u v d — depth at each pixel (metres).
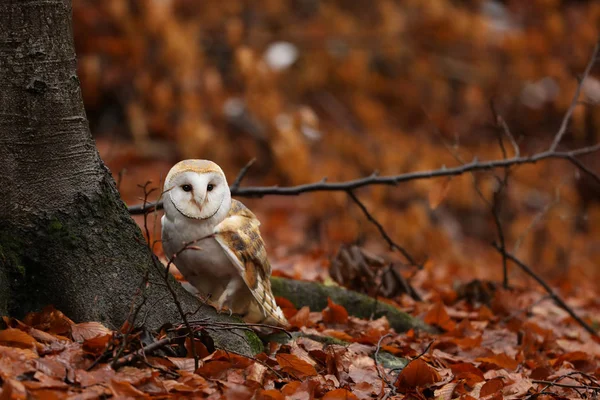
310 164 19.08
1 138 6.00
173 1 21.47
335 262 9.56
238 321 6.52
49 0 5.99
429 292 11.47
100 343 5.52
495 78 23.78
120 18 20.30
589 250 20.28
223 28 22.39
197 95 20.17
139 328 5.82
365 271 9.47
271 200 20.42
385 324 8.26
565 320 11.00
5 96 5.98
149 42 21.28
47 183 6.05
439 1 22.30
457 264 17.20
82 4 21.53
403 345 7.80
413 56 23.20
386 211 18.56
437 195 9.74
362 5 24.75
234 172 20.27
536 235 19.75
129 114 19.92
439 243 18.02
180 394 5.26
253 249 6.29
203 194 6.02
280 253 13.88
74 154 6.14
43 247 6.01
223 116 20.86
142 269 6.21
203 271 6.37
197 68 20.44
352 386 6.18
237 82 21.84
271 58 20.94
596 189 23.50
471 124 24.05
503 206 21.39
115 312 6.01
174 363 5.66
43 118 6.03
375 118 21.61
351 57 21.95
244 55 18.69
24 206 6.02
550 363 8.07
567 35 23.95
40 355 5.39
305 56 22.70
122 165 19.11
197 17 22.50
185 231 6.13
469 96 21.67
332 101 23.08
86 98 21.03
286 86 22.59
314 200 18.58
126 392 5.05
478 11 24.47
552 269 18.45
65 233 6.04
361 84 22.28
